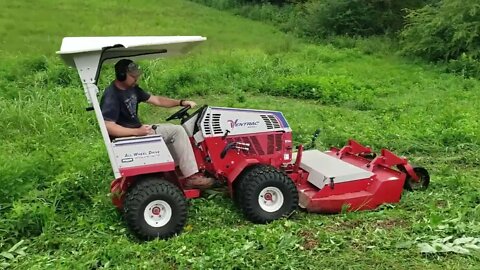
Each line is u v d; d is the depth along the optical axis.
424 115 10.75
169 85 13.38
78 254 5.21
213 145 5.93
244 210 5.84
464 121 9.91
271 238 5.32
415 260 5.00
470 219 5.84
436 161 8.25
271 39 21.53
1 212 6.02
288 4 29.67
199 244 5.32
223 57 16.27
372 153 7.16
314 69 15.77
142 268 4.92
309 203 6.05
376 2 22.50
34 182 6.64
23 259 5.23
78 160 7.44
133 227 5.45
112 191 5.98
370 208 6.23
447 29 17.67
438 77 15.55
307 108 11.62
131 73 5.70
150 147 5.59
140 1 27.70
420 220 5.92
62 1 24.94
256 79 14.12
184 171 5.84
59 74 12.78
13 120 9.55
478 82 14.72
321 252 5.17
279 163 6.20
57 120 9.65
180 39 5.63
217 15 27.25
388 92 13.43
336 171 6.29
